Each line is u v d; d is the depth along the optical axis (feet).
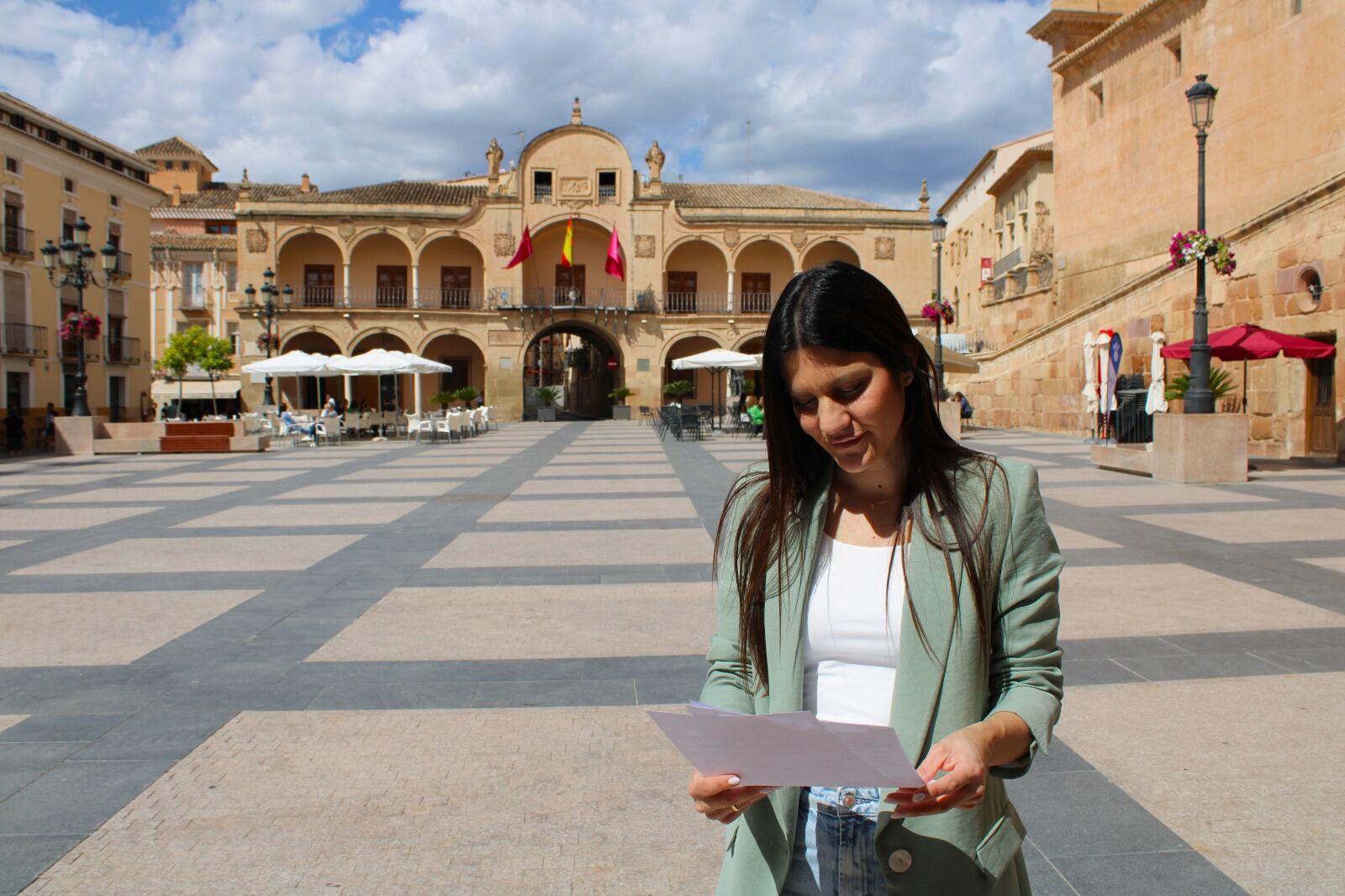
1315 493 41.91
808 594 5.55
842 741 4.23
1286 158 74.13
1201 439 45.88
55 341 132.46
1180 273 72.49
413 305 158.40
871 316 5.14
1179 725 14.44
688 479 53.31
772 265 170.81
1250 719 14.60
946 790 4.51
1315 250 58.03
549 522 36.73
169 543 32.53
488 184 163.94
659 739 14.15
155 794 12.32
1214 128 82.99
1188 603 21.97
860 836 5.30
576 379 215.31
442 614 21.94
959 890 5.07
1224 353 55.01
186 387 185.37
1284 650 18.21
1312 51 71.15
